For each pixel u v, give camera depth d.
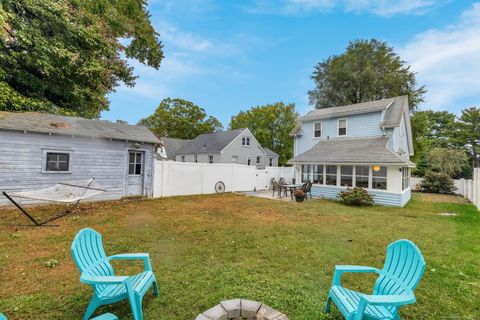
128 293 2.36
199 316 2.41
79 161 9.35
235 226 6.39
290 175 18.45
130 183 10.80
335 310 2.77
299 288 3.21
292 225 6.63
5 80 10.72
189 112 39.84
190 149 30.88
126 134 10.77
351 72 23.55
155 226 6.24
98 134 9.64
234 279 3.42
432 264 4.09
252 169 16.30
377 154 11.33
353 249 4.78
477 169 10.01
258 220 7.17
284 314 2.51
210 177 13.97
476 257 4.40
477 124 30.36
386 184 10.90
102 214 7.57
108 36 13.59
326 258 4.29
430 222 7.29
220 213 8.11
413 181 18.77
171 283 3.29
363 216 8.14
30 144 8.30
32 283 3.23
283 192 14.69
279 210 8.87
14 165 8.01
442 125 33.56
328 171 13.07
